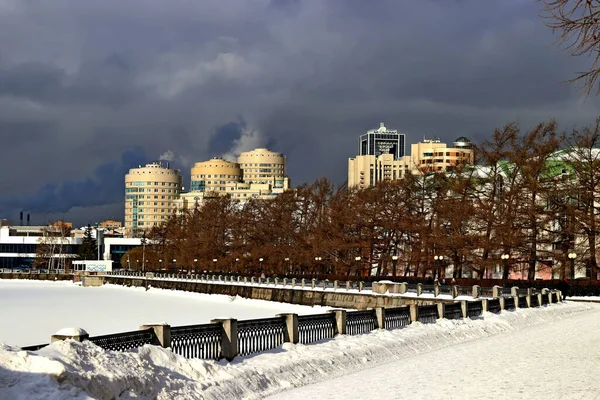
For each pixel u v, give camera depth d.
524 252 82.31
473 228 84.44
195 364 20.59
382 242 102.62
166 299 114.31
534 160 82.62
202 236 154.38
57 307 95.94
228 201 165.25
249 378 21.45
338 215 105.12
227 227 152.88
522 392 20.69
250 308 91.31
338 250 102.69
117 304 102.06
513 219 80.56
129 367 18.22
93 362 17.34
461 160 90.12
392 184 101.38
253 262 135.25
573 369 25.09
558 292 66.38
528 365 26.38
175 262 181.00
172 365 20.06
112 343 19.66
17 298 120.31
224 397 19.58
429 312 39.22
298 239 117.06
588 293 73.94
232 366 22.25
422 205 96.75
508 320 45.41
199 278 136.12
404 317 36.72
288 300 93.81
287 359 24.58
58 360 16.44
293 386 22.38
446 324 38.59
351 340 29.88
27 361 15.73
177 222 198.38
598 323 45.66
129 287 156.75
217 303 102.62
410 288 74.12
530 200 82.44
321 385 22.69
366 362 27.45
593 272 81.75
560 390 20.88
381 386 22.17
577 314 56.56
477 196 86.69
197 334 22.69
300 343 27.70
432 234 87.44
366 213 100.56
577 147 83.75
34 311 88.12
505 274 80.50
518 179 85.19
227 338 23.59
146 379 17.95
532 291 65.12
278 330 27.09
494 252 83.81
